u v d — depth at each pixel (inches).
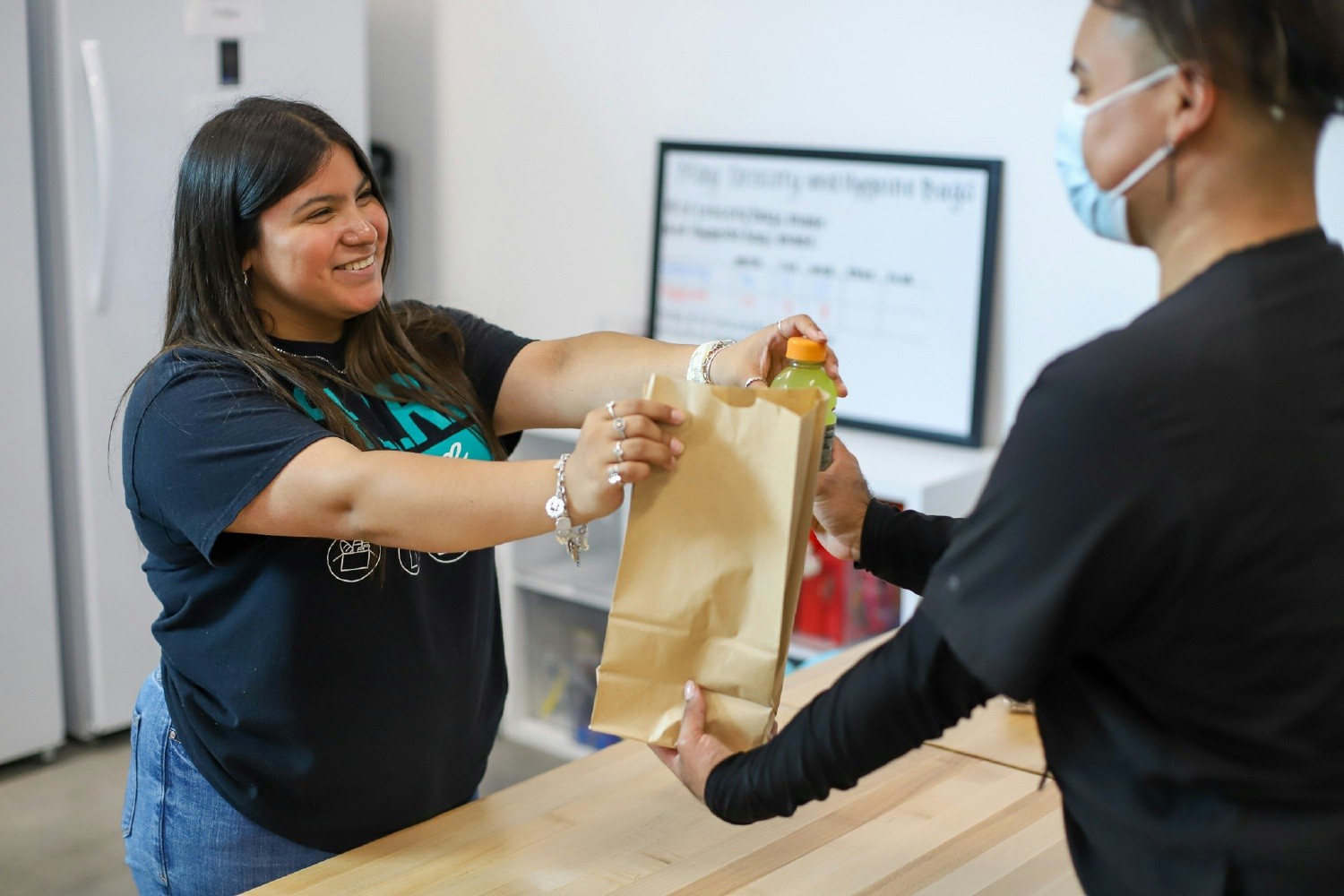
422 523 46.8
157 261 124.1
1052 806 56.3
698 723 43.4
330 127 57.2
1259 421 30.7
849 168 119.6
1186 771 32.8
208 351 54.9
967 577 33.8
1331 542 31.0
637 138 137.1
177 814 59.7
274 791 57.7
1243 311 31.4
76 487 125.5
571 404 64.1
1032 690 33.2
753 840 52.9
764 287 127.6
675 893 48.5
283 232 54.9
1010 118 110.5
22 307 118.3
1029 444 32.4
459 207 155.3
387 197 158.2
